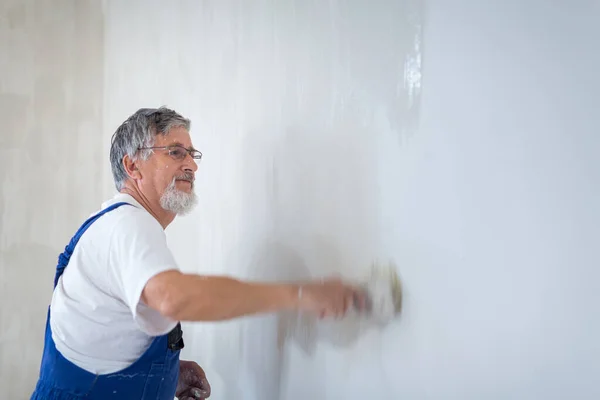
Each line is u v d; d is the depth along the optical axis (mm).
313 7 1220
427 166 946
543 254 764
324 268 1197
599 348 701
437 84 925
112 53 2299
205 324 1760
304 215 1263
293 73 1292
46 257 2371
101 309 1152
